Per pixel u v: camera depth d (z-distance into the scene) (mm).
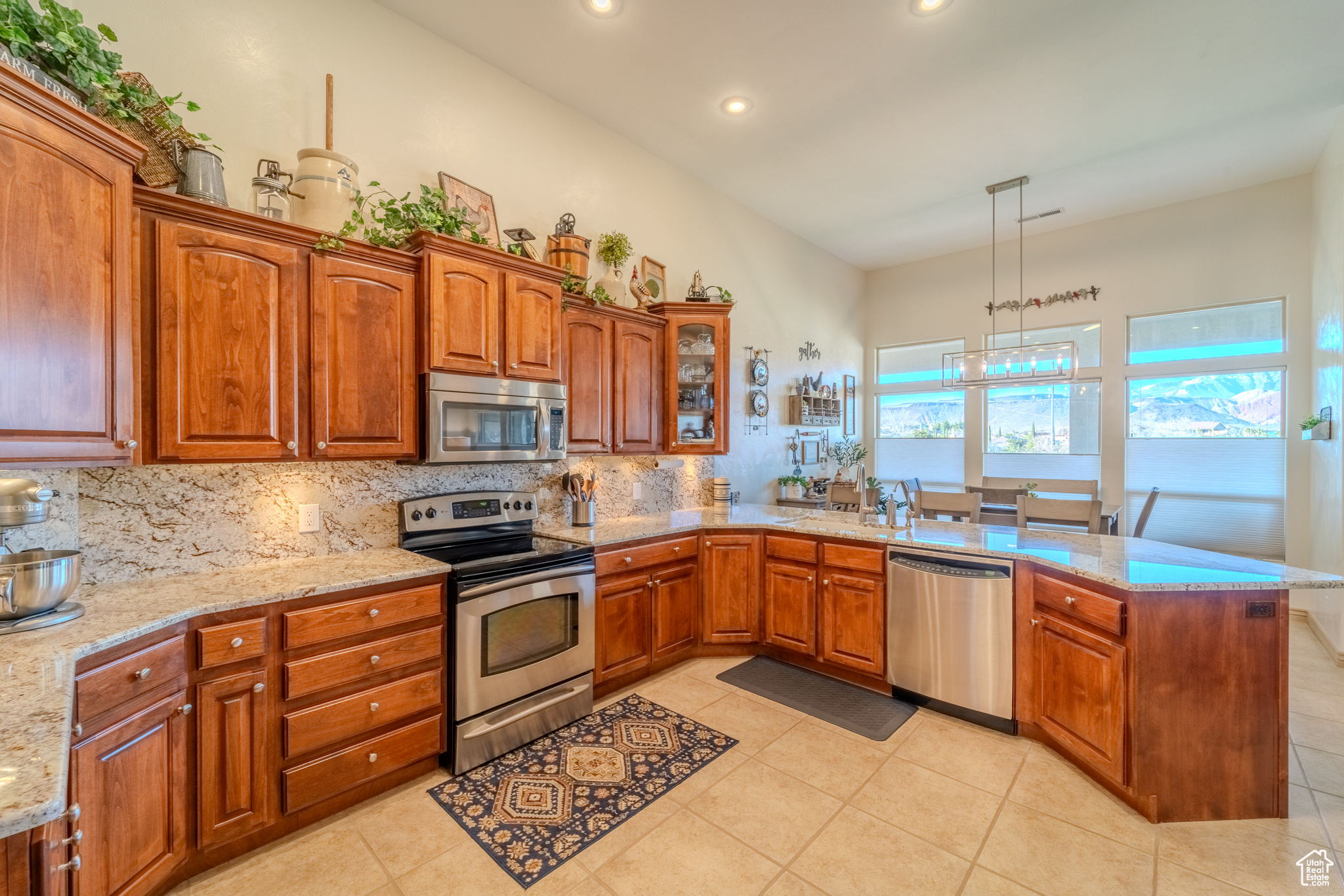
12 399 1366
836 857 1861
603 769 2363
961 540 2930
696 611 3564
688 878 1767
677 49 3072
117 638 1463
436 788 2230
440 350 2479
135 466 1996
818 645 3334
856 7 2768
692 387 3961
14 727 997
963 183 4688
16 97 1367
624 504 3908
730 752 2496
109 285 1600
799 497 5441
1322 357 4102
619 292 3607
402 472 2746
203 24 2232
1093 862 1838
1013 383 3990
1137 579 2072
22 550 1768
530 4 2750
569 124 3600
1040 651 2551
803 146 4086
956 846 1912
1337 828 1993
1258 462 4766
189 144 1953
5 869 841
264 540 2332
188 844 1720
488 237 3088
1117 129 3857
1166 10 2777
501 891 1716
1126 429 5348
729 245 4910
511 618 2506
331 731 2010
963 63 3186
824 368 6207
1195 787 2043
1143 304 5227
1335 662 3510
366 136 2695
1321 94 3461
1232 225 4816
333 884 1740
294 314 2143
